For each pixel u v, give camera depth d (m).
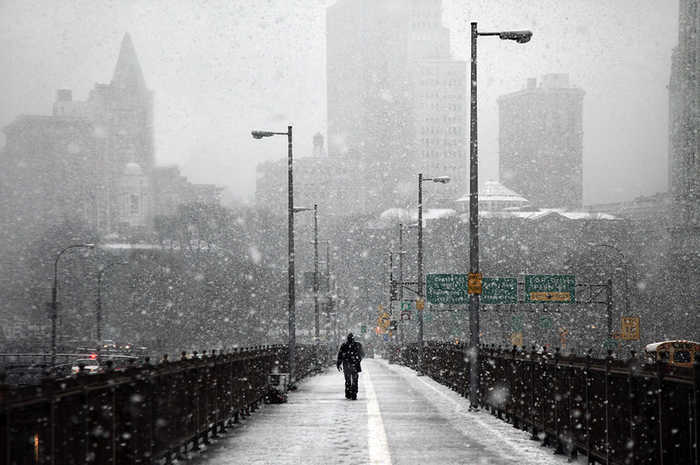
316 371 72.44
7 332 162.62
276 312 153.50
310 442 20.92
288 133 51.03
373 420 26.59
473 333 32.09
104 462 13.11
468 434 22.62
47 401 10.78
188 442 19.22
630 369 14.70
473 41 33.75
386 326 115.06
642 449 14.16
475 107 33.94
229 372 24.97
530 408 22.47
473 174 33.66
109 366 13.66
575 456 18.25
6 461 9.54
